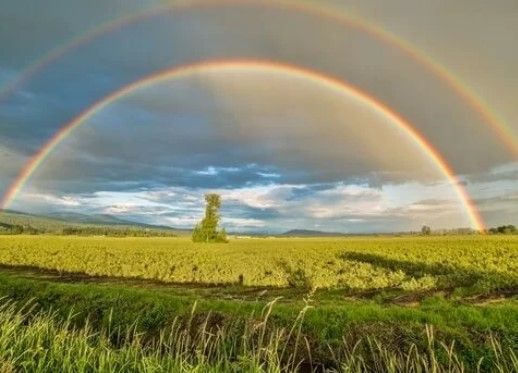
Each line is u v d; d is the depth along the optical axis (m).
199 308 14.45
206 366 7.20
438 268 35.12
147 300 15.99
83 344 7.63
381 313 12.94
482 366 10.12
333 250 64.56
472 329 11.33
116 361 7.23
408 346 10.93
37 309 17.89
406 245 79.12
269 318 13.08
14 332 7.78
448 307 13.67
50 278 35.56
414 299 23.00
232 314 13.65
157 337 13.52
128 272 37.16
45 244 79.12
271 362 6.89
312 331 12.34
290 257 48.88
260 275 32.19
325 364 11.34
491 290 24.55
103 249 64.94
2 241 90.75
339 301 22.22
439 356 10.33
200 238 105.06
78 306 16.91
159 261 43.75
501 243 82.94
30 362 6.86
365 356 10.60
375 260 44.59
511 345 10.26
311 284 28.19
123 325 14.84
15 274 38.41
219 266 38.19
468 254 51.19
